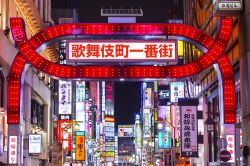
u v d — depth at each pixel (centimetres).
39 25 5769
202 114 5706
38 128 6128
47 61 2798
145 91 15225
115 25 2800
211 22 5062
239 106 4009
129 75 2803
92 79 2823
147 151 13912
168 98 7975
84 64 2872
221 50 2798
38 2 6288
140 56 2789
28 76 5262
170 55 2789
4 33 4069
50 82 7419
